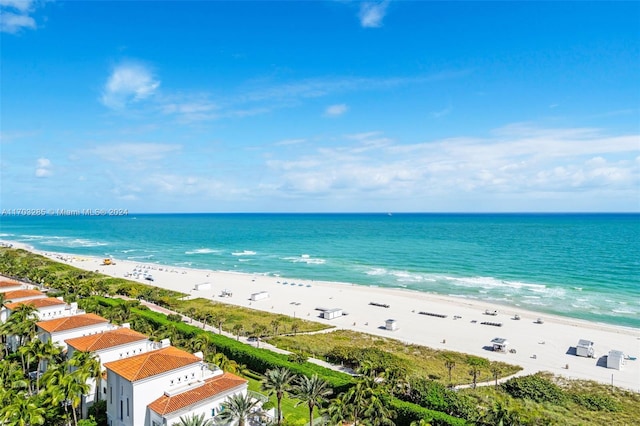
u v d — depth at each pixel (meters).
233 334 97.69
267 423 50.44
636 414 60.75
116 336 60.94
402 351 87.94
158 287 152.38
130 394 48.31
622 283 157.50
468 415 54.72
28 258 188.75
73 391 48.91
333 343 92.31
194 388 50.66
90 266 195.38
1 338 80.00
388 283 163.62
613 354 81.25
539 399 65.31
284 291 147.38
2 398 48.84
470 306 126.88
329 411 49.81
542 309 125.06
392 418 55.81
